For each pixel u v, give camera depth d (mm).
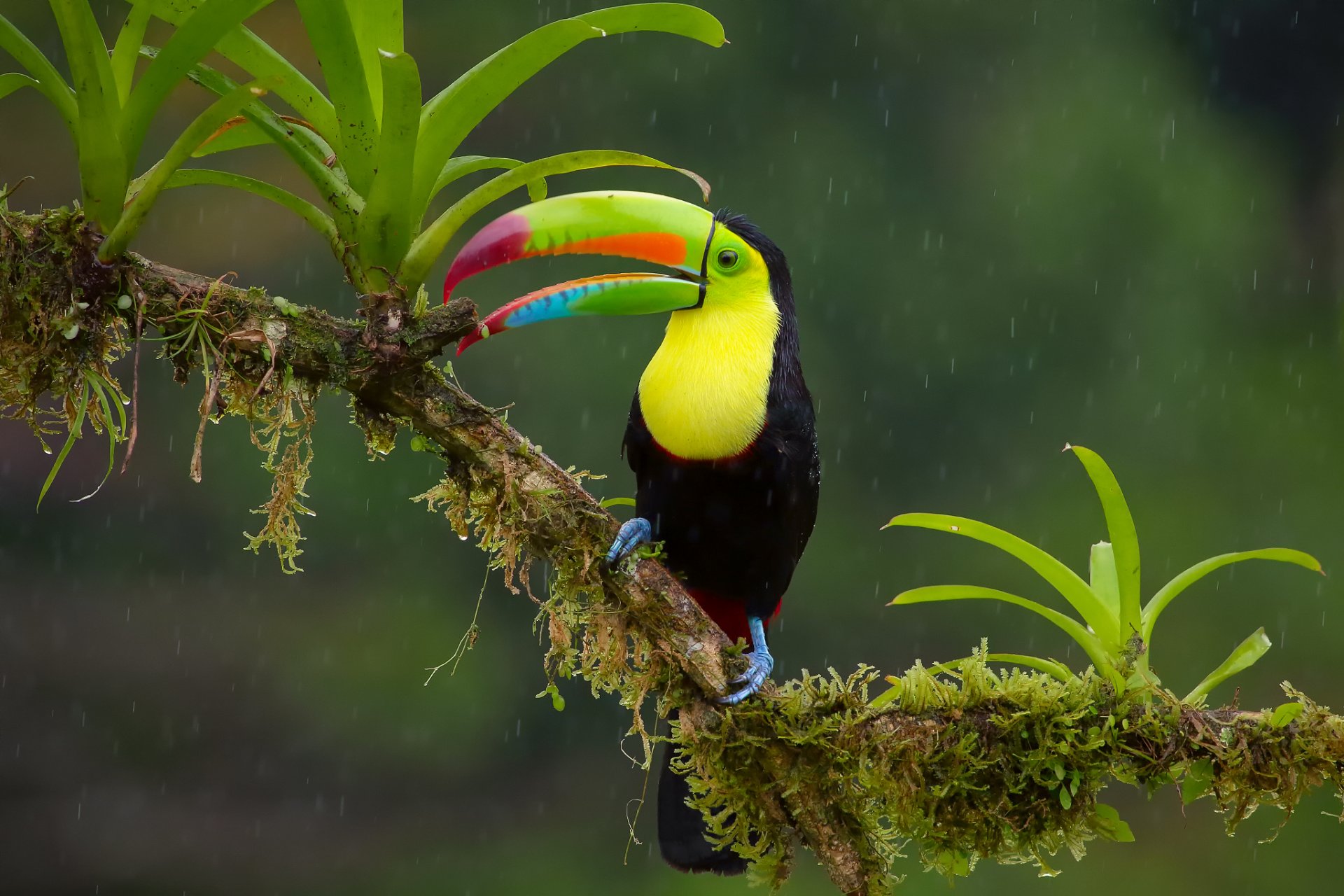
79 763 17031
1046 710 4238
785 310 5082
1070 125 20375
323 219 4113
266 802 17203
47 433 4145
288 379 3984
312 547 18188
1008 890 15156
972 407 19812
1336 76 21453
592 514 4242
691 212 4902
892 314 19812
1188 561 18812
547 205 4609
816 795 4223
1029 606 4418
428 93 18672
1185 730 4262
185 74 3820
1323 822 15727
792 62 20219
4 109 17219
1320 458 19641
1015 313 20016
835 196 20000
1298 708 4238
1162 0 21484
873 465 19562
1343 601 18781
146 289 3957
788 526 5176
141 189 3938
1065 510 19172
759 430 4949
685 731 4316
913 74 20500
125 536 18016
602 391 18469
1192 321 19984
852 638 18859
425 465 18328
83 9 3635
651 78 19703
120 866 16266
